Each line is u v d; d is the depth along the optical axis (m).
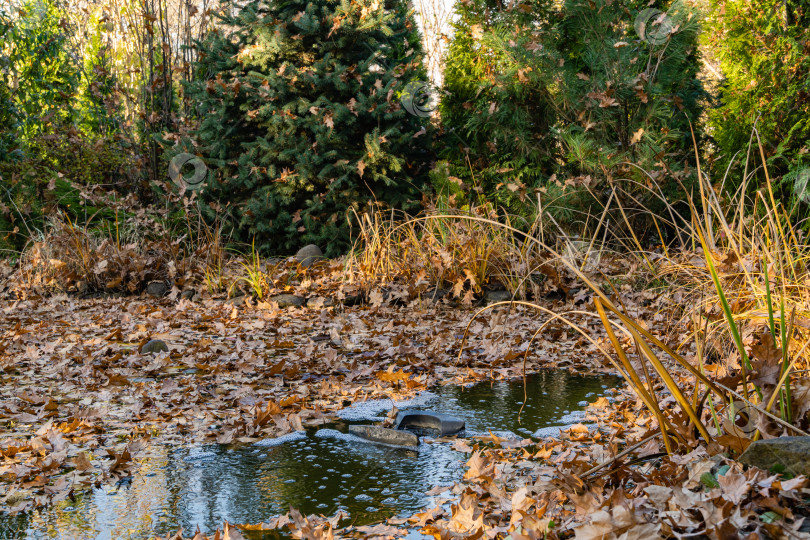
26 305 7.45
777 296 3.23
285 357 5.03
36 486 2.73
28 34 12.76
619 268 7.29
